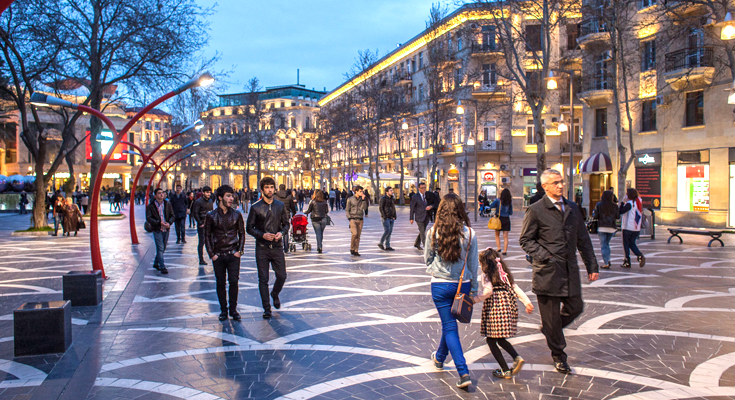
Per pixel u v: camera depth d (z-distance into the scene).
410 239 19.75
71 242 19.39
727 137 23.12
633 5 26.61
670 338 6.36
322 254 15.12
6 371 5.37
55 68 22.00
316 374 5.22
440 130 44.84
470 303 4.82
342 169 80.38
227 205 7.43
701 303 8.29
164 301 8.75
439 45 43.47
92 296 8.41
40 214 24.23
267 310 7.54
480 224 27.70
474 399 4.54
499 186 43.91
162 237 11.83
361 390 4.79
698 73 23.19
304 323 7.22
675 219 25.48
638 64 27.23
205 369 5.39
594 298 8.68
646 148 27.12
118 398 4.64
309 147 89.12
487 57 40.88
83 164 63.28
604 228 12.10
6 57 21.23
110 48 22.75
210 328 7.01
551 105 42.47
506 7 29.45
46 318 5.93
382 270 11.92
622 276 10.93
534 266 5.21
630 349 5.93
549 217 5.11
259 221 7.62
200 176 102.31
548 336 5.17
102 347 6.18
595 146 30.34
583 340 6.30
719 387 4.77
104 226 27.42
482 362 5.55
